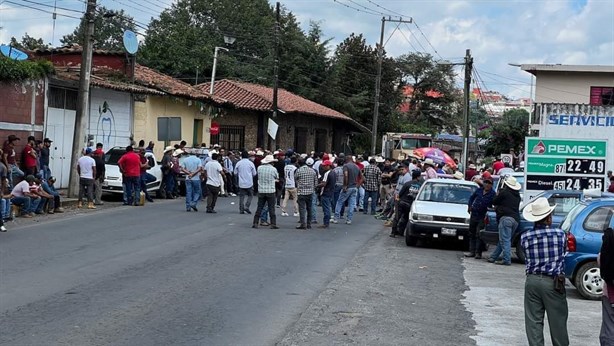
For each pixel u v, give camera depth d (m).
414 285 13.04
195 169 24.03
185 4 67.81
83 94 24.92
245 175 24.09
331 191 21.59
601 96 51.09
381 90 74.44
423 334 9.34
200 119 40.19
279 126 48.84
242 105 44.97
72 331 8.53
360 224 23.42
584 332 9.99
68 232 17.48
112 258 13.98
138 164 25.09
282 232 19.73
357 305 10.95
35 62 25.14
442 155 36.69
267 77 63.47
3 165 18.39
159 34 60.12
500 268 15.88
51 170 26.91
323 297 11.35
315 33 67.50
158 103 35.00
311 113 50.03
